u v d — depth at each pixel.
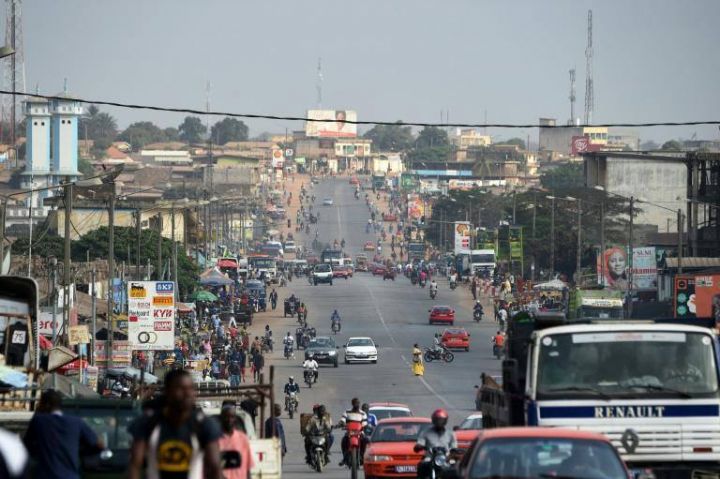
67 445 31.55
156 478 25.20
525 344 49.50
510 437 32.78
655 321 44.84
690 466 41.41
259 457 43.97
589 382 41.78
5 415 43.06
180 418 25.36
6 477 18.59
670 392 41.44
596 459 31.92
